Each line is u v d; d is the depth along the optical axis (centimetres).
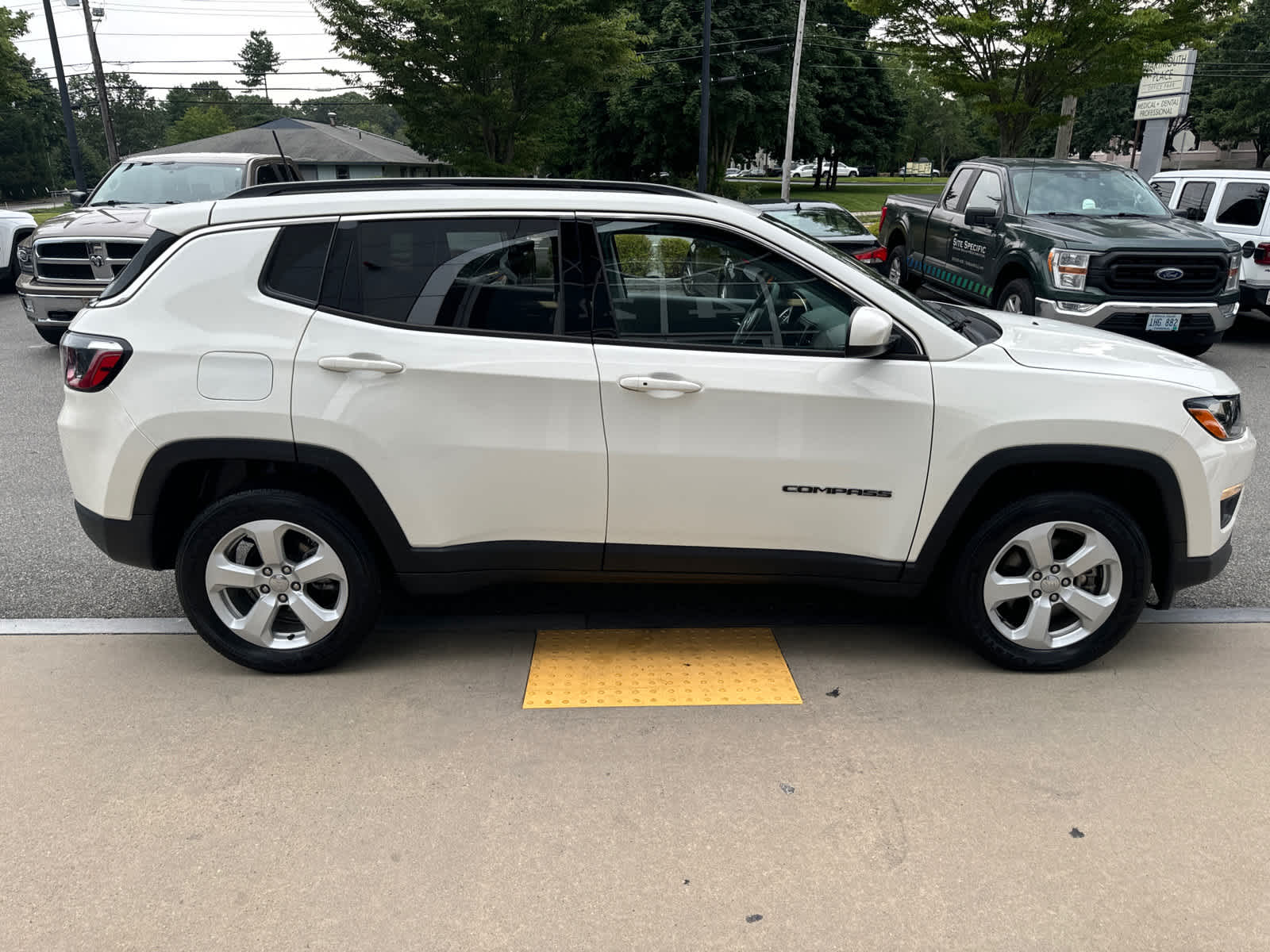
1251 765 303
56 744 315
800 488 338
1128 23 1440
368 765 304
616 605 425
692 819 278
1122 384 335
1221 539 354
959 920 239
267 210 336
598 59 2112
